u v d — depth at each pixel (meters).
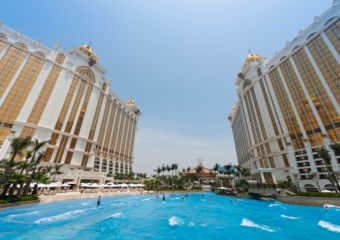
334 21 44.59
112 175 85.56
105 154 85.06
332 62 43.06
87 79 69.00
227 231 15.32
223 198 43.09
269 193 34.12
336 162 37.03
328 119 41.41
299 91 49.28
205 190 70.81
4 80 47.72
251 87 69.81
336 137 39.22
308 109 46.06
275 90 57.09
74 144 59.88
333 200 22.78
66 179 44.84
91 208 23.92
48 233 13.27
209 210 26.27
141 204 31.56
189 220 19.53
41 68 55.97
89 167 63.56
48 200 25.47
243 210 26.09
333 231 14.73
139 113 134.88
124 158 106.44
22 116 48.44
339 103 40.09
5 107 46.16
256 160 63.16
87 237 12.94
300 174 43.72
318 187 38.28
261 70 65.94
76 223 16.44
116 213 21.78
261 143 59.06
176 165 79.62
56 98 57.09
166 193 55.47
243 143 86.31
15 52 51.94
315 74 46.16
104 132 84.88
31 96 51.47
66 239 12.27
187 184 82.06
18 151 22.36
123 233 14.25
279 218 20.16
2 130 44.38
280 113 53.47
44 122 52.41
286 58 54.69
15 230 13.33
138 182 88.06
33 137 48.94
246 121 74.50
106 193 40.16
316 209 23.58
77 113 63.09
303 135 45.81
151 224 17.38
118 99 102.75
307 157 43.19
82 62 70.06
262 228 16.12
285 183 38.50
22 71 51.59
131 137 120.19
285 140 50.16
